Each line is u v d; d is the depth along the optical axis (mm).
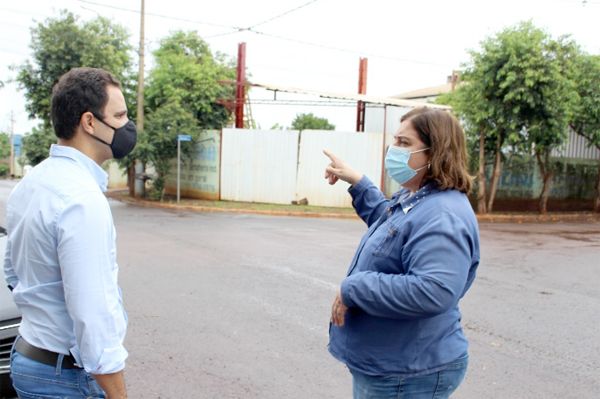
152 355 4348
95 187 1759
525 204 20938
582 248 11312
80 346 1677
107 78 1865
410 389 2068
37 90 19734
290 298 6219
